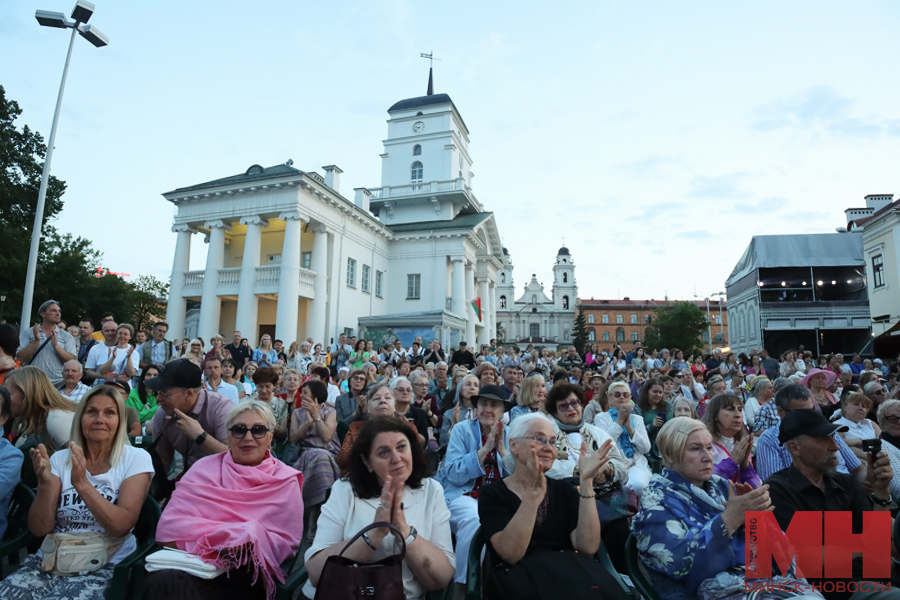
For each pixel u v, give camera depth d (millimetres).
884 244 28297
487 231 40469
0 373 5484
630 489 4859
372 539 3010
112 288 43031
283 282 24422
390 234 34406
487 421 5164
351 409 8039
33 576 3406
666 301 110625
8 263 28391
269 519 3660
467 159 45656
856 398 6289
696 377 14633
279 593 3291
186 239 27672
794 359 17625
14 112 29969
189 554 3314
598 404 7812
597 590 3080
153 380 4562
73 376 6582
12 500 3926
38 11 15625
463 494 4918
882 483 4113
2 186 28594
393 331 29141
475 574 3316
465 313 33656
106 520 3465
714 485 3613
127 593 3256
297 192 25188
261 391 6844
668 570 3230
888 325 27781
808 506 3629
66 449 3768
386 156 42031
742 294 34406
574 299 110250
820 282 32062
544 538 3502
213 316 26016
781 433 3803
